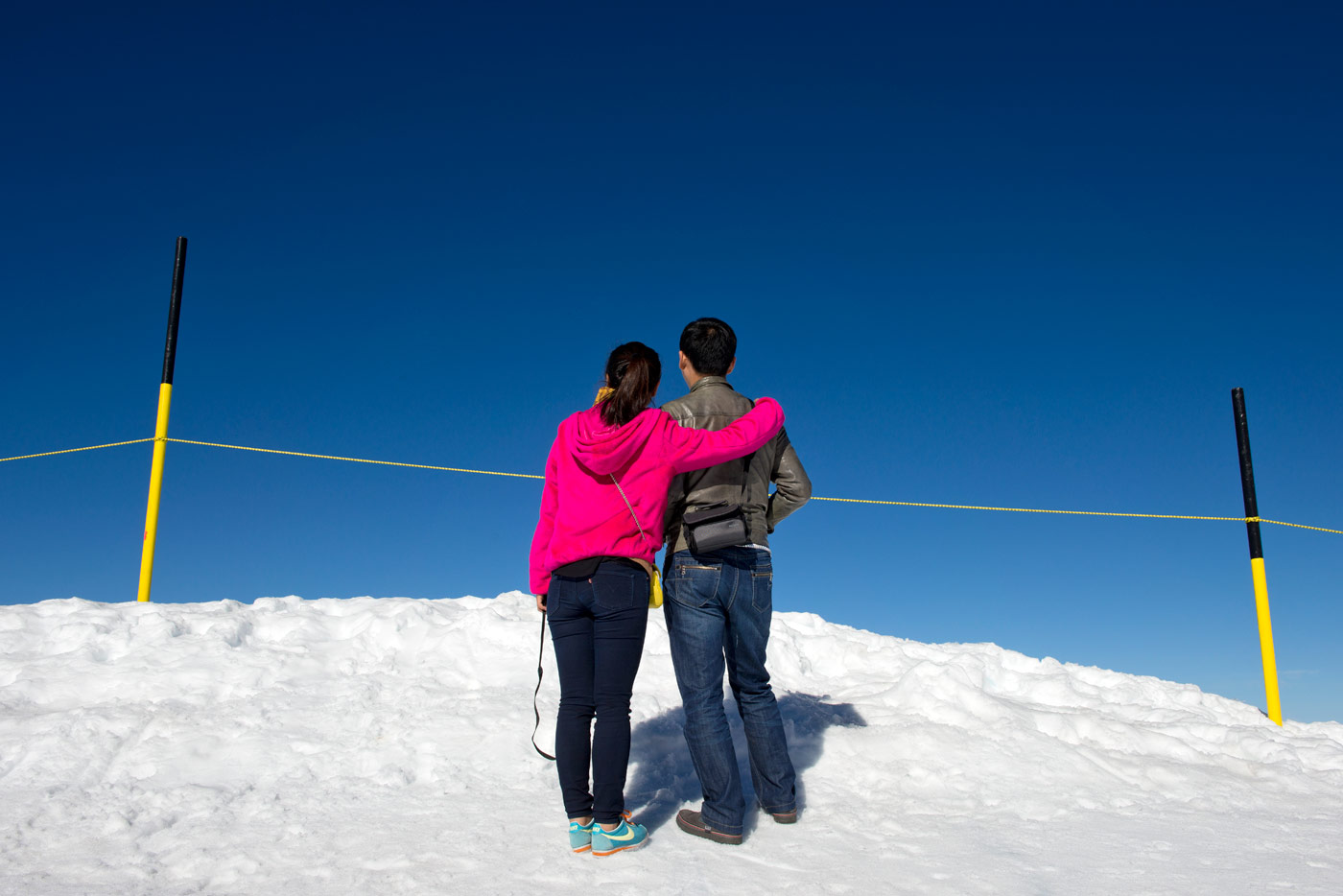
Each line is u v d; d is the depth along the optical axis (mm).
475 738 3602
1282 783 3820
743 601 2941
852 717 4207
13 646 4406
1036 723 4289
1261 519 5488
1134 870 2627
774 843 2812
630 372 2793
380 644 4738
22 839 2688
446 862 2559
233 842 2709
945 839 2871
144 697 3900
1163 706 5273
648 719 3889
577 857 2621
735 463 3004
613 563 2715
